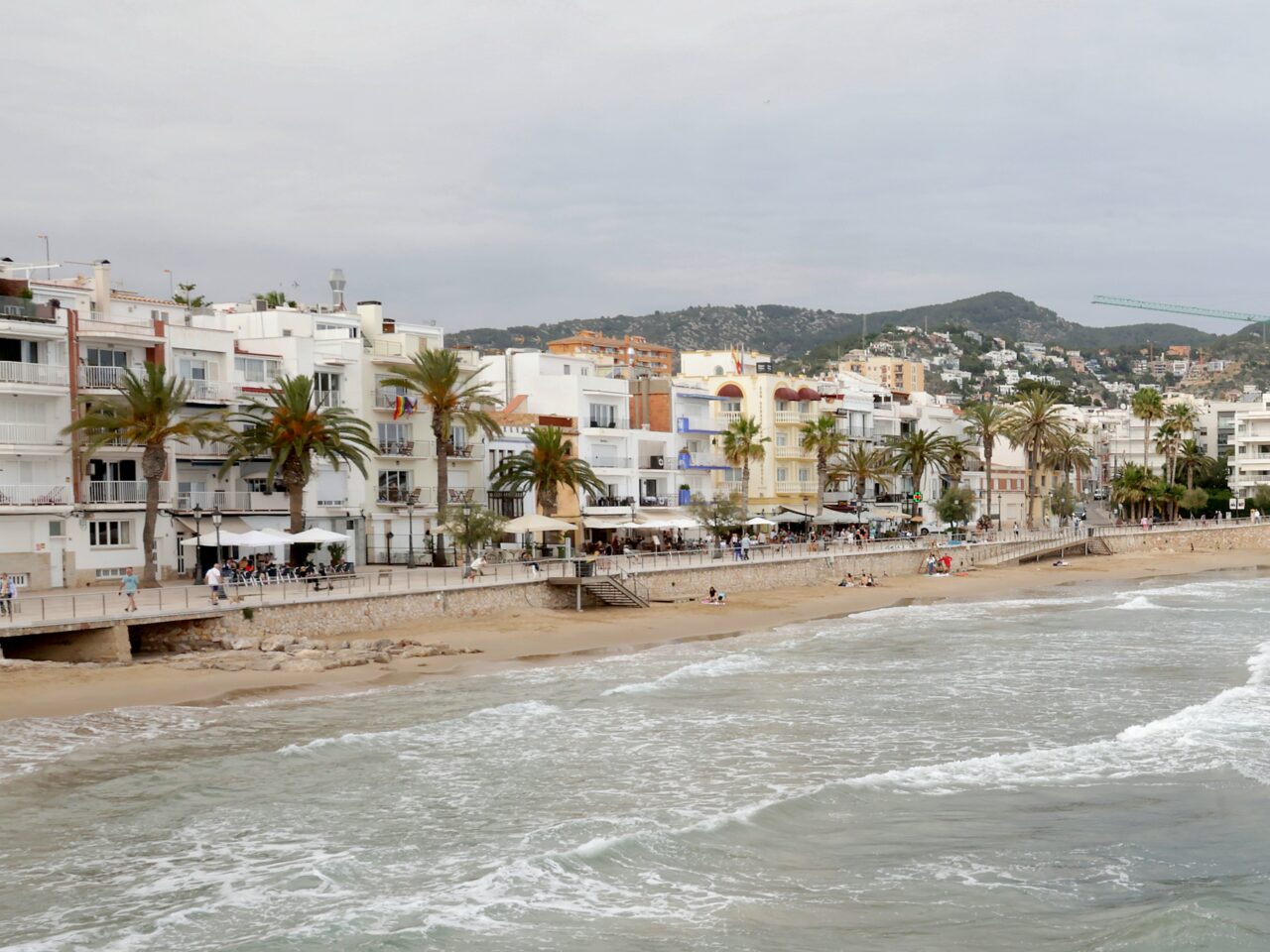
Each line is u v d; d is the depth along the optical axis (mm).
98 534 71000
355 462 76125
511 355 112500
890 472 142750
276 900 22453
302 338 86062
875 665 51781
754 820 27297
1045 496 182000
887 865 24453
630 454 113688
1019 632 65312
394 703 42312
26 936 20781
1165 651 56656
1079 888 23078
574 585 71812
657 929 21016
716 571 84188
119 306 87625
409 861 24797
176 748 34906
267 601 55344
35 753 34031
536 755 34312
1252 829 26766
